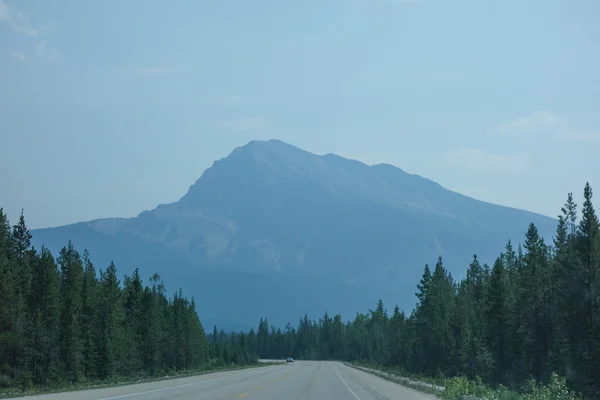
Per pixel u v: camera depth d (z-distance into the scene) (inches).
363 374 4677.7
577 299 2960.1
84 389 2187.5
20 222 3823.8
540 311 3548.2
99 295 4163.4
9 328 3127.5
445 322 4670.3
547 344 3521.2
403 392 2415.1
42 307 3449.8
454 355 4478.3
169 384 2509.8
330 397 1990.7
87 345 3887.8
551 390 1750.7
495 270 3932.1
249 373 4178.2
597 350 2694.4
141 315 4975.4
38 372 3368.6
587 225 2989.7
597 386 2677.2
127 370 4394.7
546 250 3900.1
